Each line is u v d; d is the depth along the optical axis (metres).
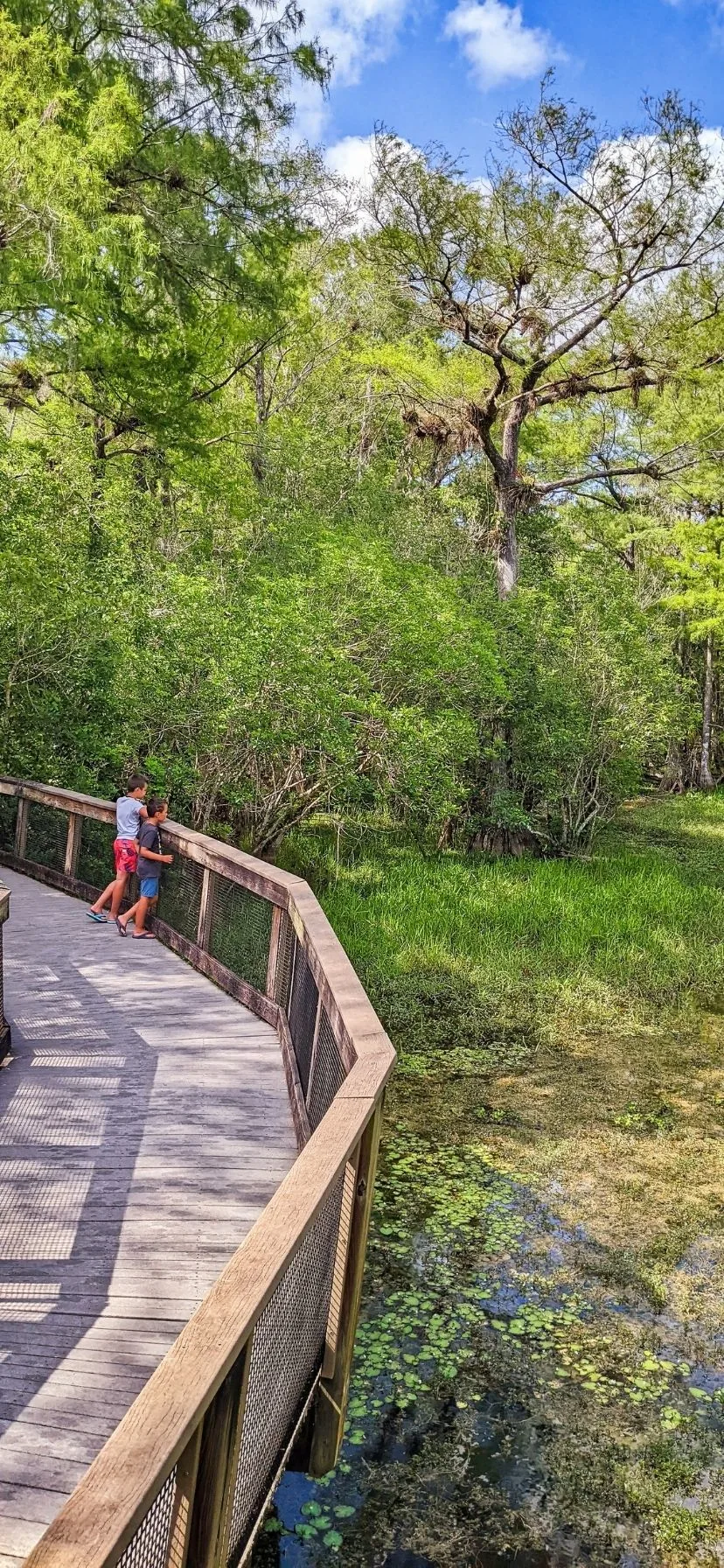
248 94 19.03
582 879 18.62
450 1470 4.42
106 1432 3.27
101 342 18.31
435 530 26.33
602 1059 10.08
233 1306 2.28
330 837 20.64
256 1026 7.55
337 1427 3.59
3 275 15.27
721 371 23.52
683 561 33.59
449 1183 7.29
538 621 22.66
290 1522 4.08
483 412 23.48
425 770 17.28
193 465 23.66
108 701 15.07
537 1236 6.56
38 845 13.36
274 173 19.78
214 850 8.55
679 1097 9.12
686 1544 4.05
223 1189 5.04
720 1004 12.02
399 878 17.53
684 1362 5.27
